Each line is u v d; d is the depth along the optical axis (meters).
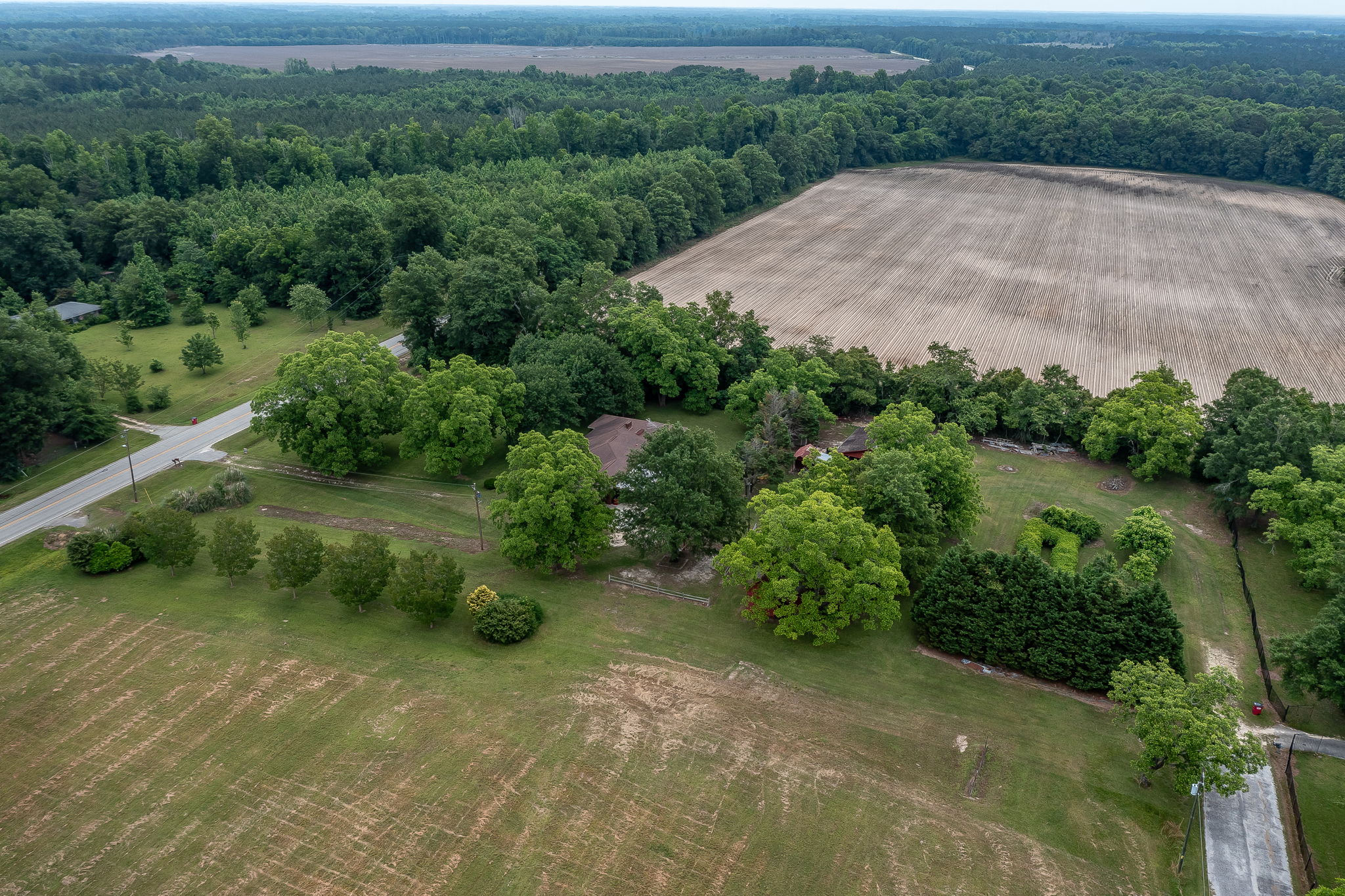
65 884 40.91
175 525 63.81
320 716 51.25
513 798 45.62
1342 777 48.19
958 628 56.59
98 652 56.91
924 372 96.44
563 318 99.75
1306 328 125.06
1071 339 121.56
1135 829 44.91
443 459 79.44
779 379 92.44
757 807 45.59
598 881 41.16
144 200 147.25
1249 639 60.16
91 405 90.62
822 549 56.31
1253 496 69.19
